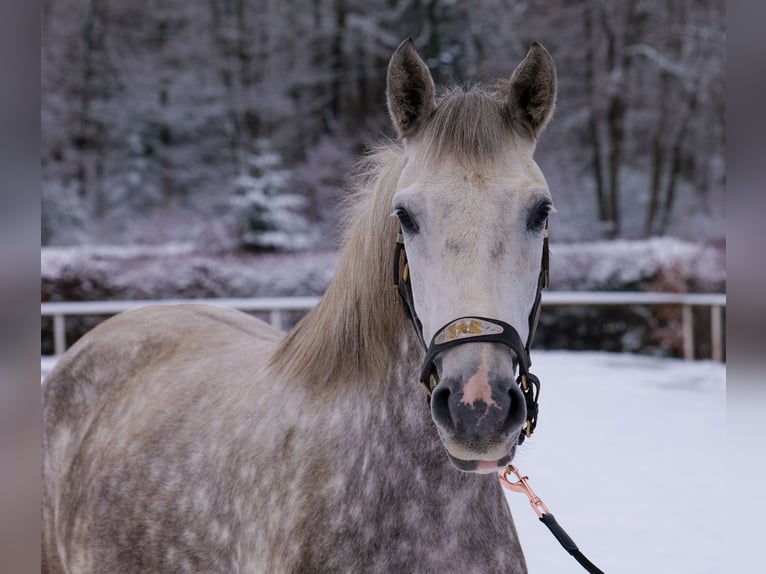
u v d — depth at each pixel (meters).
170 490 2.25
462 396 1.58
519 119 1.86
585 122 24.39
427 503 1.86
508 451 1.60
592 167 25.30
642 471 5.45
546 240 1.89
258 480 2.01
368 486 1.87
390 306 1.94
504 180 1.73
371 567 1.83
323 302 2.14
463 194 1.71
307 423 1.99
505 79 2.01
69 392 2.99
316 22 27.08
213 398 2.42
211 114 25.48
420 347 1.86
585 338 13.05
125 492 2.38
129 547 2.31
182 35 26.59
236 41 26.20
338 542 1.84
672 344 12.20
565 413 7.54
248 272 14.55
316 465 1.92
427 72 1.88
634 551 3.96
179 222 23.81
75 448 2.82
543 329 13.20
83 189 25.47
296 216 20.05
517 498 4.86
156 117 25.58
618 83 23.33
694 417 7.31
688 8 23.88
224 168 25.52
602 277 13.38
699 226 24.50
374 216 2.00
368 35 26.38
